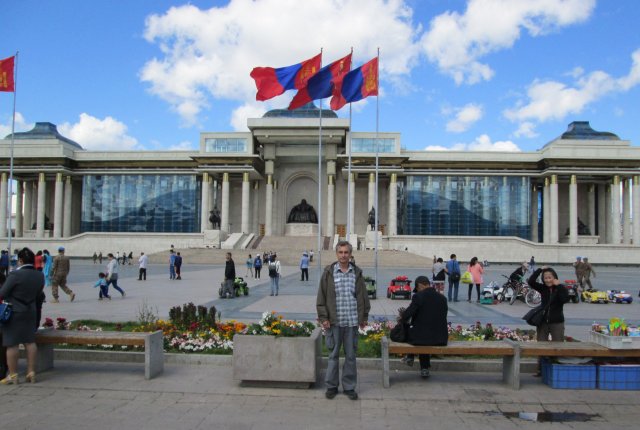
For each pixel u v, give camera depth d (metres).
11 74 37.22
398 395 10.32
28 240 84.69
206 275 44.16
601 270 68.31
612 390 10.83
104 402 9.70
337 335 10.11
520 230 87.56
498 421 8.91
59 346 13.52
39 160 88.25
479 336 14.22
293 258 66.81
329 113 90.88
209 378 11.39
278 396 10.16
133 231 91.44
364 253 67.06
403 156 84.56
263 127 84.31
